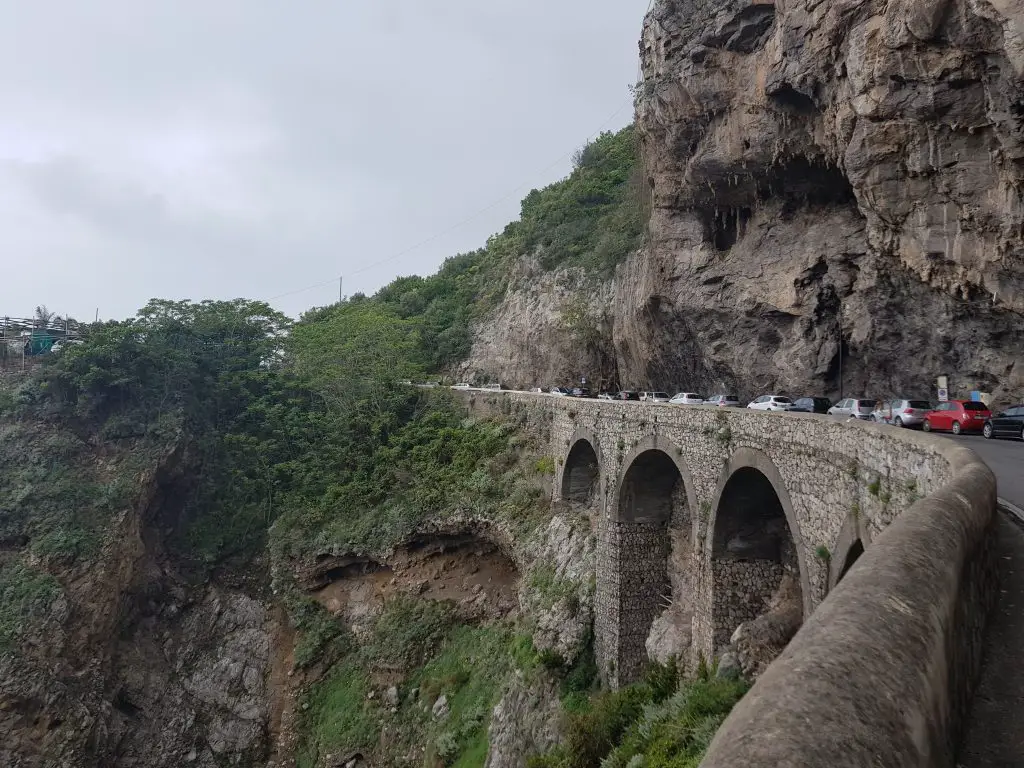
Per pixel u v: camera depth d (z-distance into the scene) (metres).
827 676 2.98
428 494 38.91
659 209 36.56
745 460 16.56
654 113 33.50
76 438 40.94
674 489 25.19
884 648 3.27
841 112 22.72
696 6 29.69
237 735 33.69
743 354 33.53
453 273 84.81
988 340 22.66
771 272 30.78
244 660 36.75
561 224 65.88
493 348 64.56
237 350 52.38
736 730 2.70
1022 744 4.40
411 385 51.84
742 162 29.45
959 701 4.52
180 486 43.56
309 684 35.12
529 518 33.50
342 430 47.28
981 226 19.72
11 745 28.97
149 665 36.03
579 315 53.44
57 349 45.06
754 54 27.28
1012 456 16.73
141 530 40.12
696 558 19.28
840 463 12.39
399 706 31.36
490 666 29.53
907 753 2.72
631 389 47.25
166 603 39.00
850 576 4.30
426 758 27.61
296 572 39.97
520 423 40.41
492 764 23.72
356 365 51.78
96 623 34.22
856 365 28.89
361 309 79.44
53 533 35.34
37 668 30.94
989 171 18.98
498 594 34.06
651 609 24.36
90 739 30.91
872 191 22.52
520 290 63.97
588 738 16.58
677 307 36.06
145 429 42.16
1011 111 17.11
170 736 33.53
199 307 52.34
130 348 44.06
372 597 37.91
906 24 18.42
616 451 25.73
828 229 28.27
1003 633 6.17
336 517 41.44
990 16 16.19
